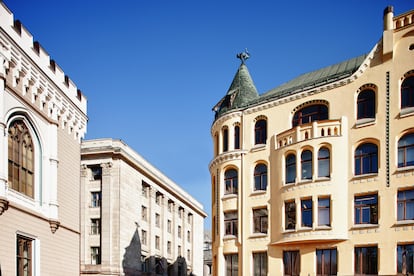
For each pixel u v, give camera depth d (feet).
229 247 109.19
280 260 99.60
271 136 107.34
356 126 93.71
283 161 101.55
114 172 169.68
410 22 89.66
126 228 171.01
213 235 118.21
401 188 85.66
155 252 198.39
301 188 95.86
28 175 70.74
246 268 104.83
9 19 63.93
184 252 237.45
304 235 93.30
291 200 97.91
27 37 69.51
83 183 172.04
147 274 185.98
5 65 62.95
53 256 74.84
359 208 90.79
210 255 291.99
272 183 104.42
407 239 82.94
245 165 110.63
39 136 73.51
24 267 67.36
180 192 237.25
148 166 199.72
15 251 63.72
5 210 61.67
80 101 89.61
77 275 83.51
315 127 96.32
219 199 113.80
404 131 87.25
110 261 160.97
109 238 163.02
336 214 91.30
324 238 90.79
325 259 93.20
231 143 114.52
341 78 97.66
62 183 79.97
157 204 208.74
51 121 76.64
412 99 88.07
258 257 104.53
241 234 107.45
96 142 171.83
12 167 65.82
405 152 87.15
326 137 94.58
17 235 65.36
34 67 71.05
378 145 90.38
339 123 95.55
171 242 221.25
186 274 237.86
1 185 60.80
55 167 76.59
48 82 75.87
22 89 68.18
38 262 69.87
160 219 209.05
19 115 67.41
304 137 98.27
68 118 83.71
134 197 181.06
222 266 110.63
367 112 94.07
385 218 86.43
